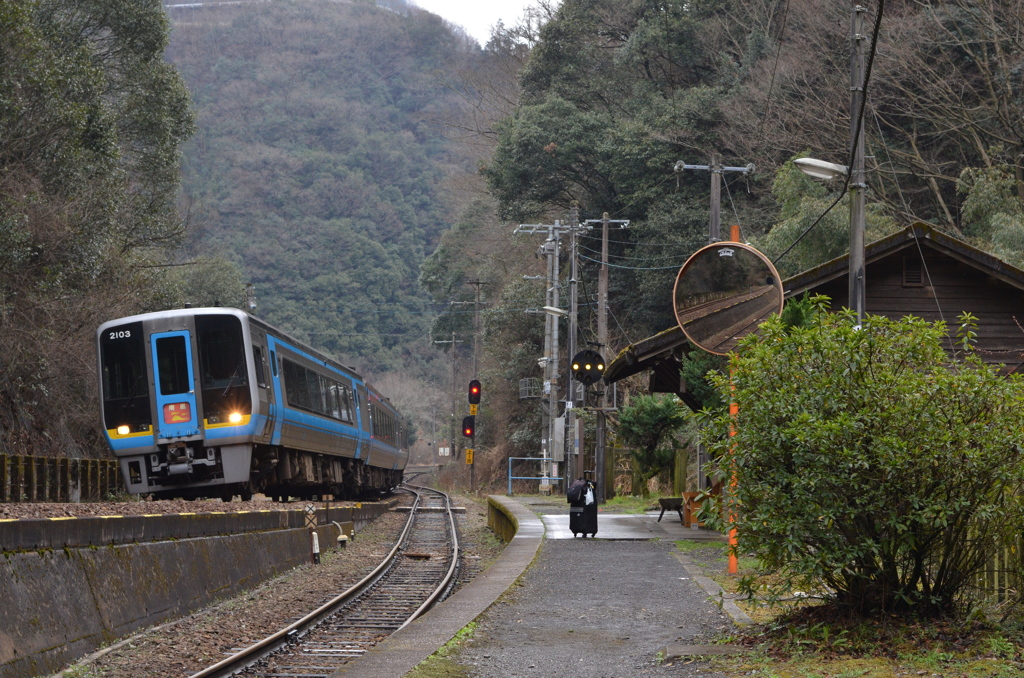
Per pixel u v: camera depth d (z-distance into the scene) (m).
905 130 43.81
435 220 137.88
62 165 30.73
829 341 9.29
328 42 163.50
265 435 23.38
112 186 33.81
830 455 8.86
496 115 74.94
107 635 11.75
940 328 9.48
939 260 20.97
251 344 22.66
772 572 9.80
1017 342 20.69
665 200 49.81
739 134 46.03
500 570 15.71
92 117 33.41
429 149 150.25
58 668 10.46
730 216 47.91
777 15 49.19
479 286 70.94
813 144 43.56
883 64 40.34
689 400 24.73
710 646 9.74
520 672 8.91
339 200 130.12
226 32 161.62
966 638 8.71
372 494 48.84
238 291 75.62
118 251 36.50
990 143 41.28
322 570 20.81
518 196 57.06
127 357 22.02
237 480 22.19
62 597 10.98
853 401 9.10
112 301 33.25
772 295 13.78
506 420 63.81
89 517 12.08
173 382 21.89
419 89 162.75
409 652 9.48
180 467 21.78
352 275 121.44
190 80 153.50
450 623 11.04
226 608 15.03
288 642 12.52
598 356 32.47
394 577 20.34
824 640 9.07
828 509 8.95
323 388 30.83
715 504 9.76
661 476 41.66
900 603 9.34
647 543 19.81
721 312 13.83
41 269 30.19
